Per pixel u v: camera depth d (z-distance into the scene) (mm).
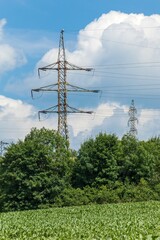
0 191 88250
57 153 88938
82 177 90312
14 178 86000
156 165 94812
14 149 87625
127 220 45469
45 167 87688
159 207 66625
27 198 86000
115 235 27859
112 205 72938
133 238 24531
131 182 90438
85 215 59875
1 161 88562
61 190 87000
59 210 70438
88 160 90250
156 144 109625
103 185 87625
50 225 45125
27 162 86250
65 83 83250
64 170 89062
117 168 90125
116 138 91750
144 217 49625
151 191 84688
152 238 21453
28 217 61188
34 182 85500
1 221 54531
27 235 35500
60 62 83062
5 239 33719
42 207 84250
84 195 85250
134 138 93875
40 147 87750
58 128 87562
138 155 91688
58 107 84125
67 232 34312
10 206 86062
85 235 30781
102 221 45906
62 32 82875
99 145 90375
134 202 79312
